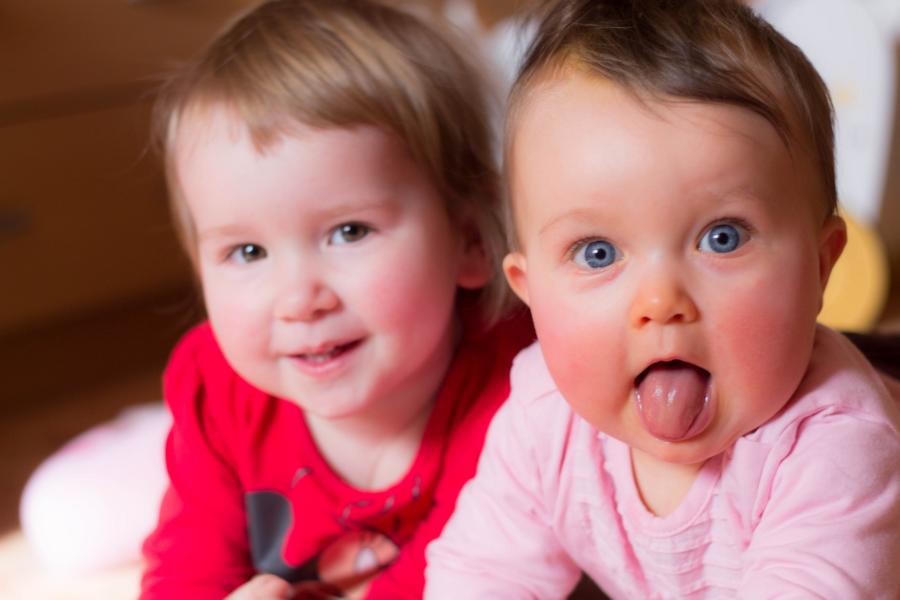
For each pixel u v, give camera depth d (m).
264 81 0.85
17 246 1.73
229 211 0.84
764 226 0.61
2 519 1.40
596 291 0.63
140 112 1.82
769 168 0.60
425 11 1.03
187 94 0.89
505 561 0.84
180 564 0.97
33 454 1.58
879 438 0.66
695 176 0.60
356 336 0.85
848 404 0.67
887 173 1.85
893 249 1.91
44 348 1.80
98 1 1.78
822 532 0.64
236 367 0.89
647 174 0.60
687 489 0.73
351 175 0.83
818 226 0.65
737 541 0.72
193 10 1.88
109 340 1.88
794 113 0.63
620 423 0.66
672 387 0.63
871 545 0.64
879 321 1.78
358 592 0.99
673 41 0.64
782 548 0.66
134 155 1.83
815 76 0.67
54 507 1.26
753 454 0.68
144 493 1.29
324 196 0.82
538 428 0.80
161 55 1.84
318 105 0.83
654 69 0.62
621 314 0.62
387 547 0.99
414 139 0.87
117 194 1.83
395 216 0.85
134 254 1.87
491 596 0.83
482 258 0.94
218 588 0.97
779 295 0.61
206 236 0.86
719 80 0.61
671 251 0.61
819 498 0.65
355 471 0.96
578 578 0.89
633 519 0.76
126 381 1.82
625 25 0.66
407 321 0.86
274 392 0.89
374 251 0.84
